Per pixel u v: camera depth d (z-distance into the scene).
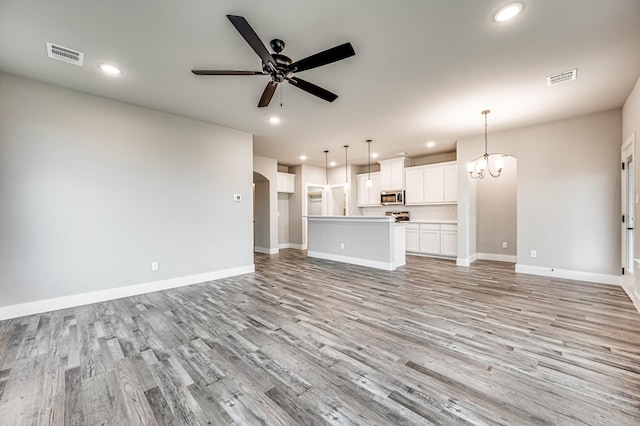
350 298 3.36
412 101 3.46
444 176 6.32
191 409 1.51
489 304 3.10
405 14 1.95
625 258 3.61
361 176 8.07
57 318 2.79
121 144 3.48
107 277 3.37
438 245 6.39
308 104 3.57
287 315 2.83
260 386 1.70
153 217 3.75
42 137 2.96
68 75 2.80
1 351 2.13
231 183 4.60
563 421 1.39
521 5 1.86
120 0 1.80
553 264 4.32
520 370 1.83
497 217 5.94
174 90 3.15
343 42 2.29
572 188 4.13
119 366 1.92
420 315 2.80
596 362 1.92
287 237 8.38
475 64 2.62
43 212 2.97
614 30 2.10
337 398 1.58
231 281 4.24
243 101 3.47
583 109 3.76
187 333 2.43
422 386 1.68
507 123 4.32
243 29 1.74
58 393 1.64
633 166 3.14
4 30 2.08
